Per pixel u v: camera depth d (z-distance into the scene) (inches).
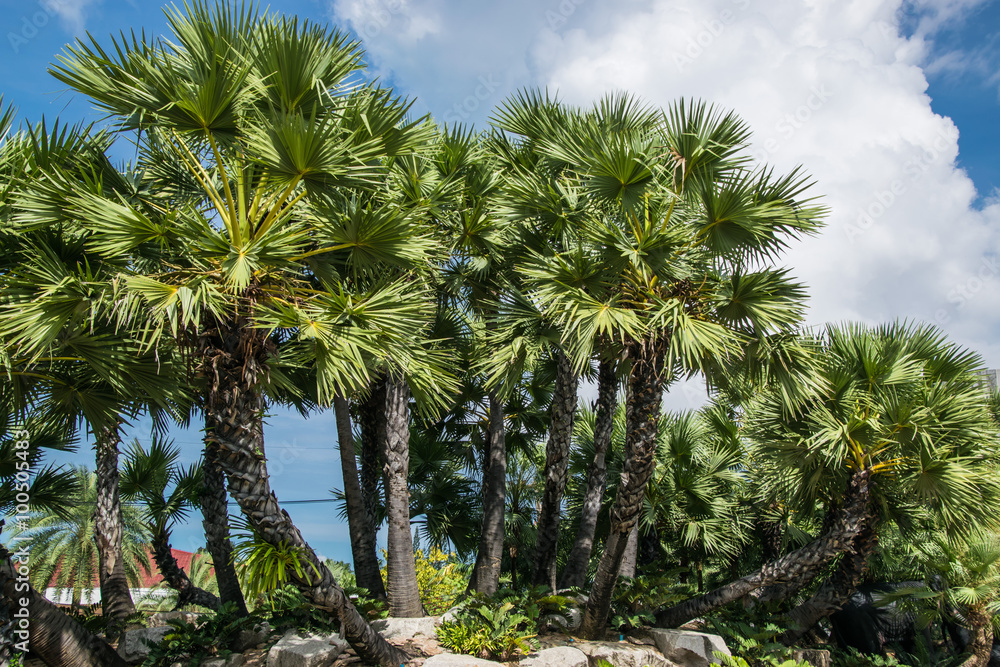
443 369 302.8
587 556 390.0
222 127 228.5
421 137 263.7
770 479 388.8
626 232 290.5
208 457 365.4
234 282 209.8
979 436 338.3
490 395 410.3
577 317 265.0
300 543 235.3
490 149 410.6
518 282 386.3
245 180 233.5
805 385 306.3
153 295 199.2
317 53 243.0
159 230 220.5
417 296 273.3
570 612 332.5
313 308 230.1
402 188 326.0
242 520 233.8
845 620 439.5
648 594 343.3
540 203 323.3
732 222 267.9
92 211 211.3
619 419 502.9
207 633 284.5
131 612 358.0
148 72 217.5
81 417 275.7
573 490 497.4
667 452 454.9
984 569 379.9
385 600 359.6
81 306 217.2
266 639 288.0
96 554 680.4
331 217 238.4
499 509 394.0
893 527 446.6
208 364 227.9
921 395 344.5
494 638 278.4
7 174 231.8
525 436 508.7
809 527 488.1
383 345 237.8
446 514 470.9
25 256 226.7
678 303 270.4
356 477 379.2
